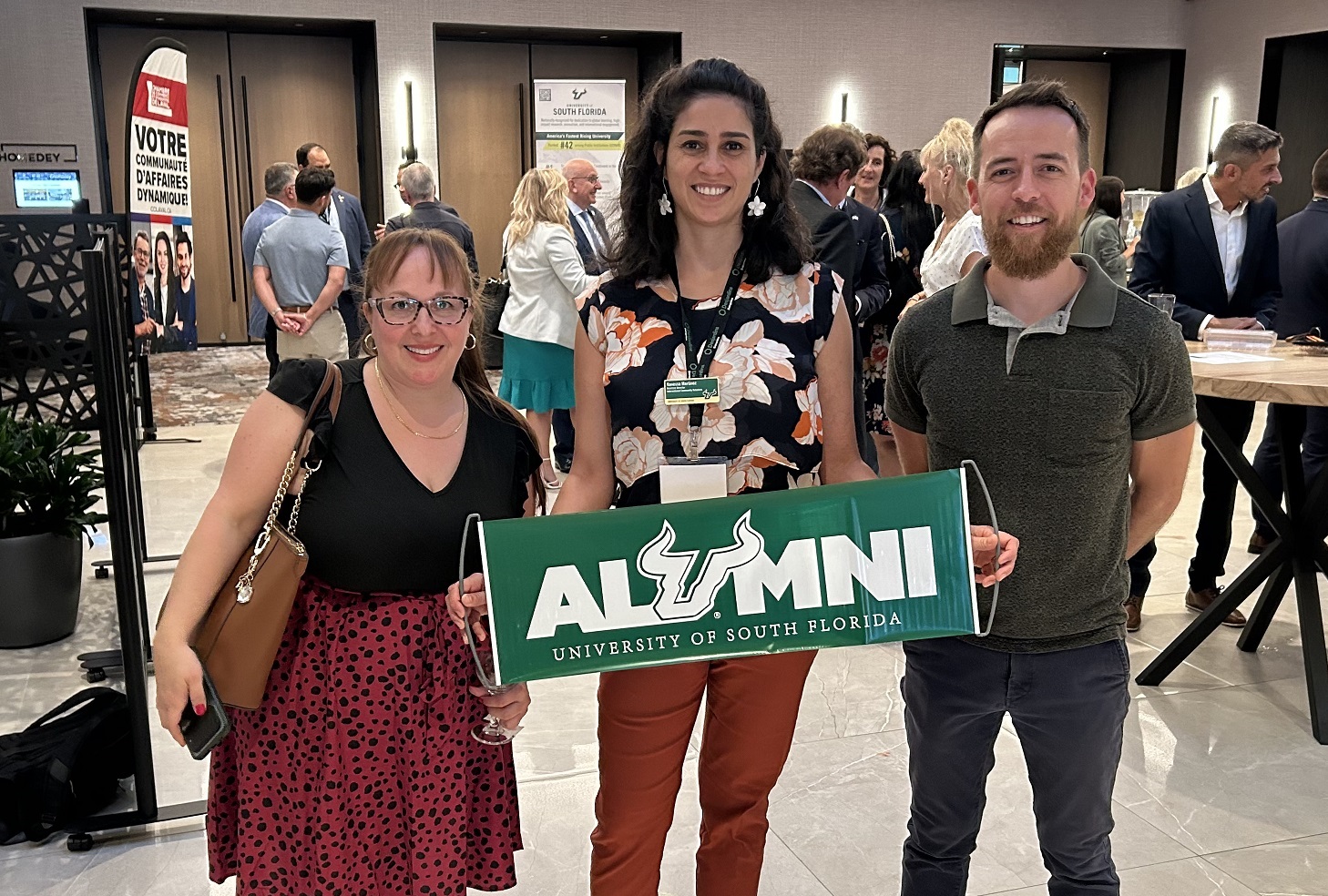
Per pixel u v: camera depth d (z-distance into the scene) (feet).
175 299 16.90
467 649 5.37
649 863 5.73
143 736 8.19
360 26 32.07
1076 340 5.11
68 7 29.12
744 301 5.28
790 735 5.62
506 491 5.50
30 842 8.07
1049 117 4.96
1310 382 8.93
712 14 33.71
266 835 5.31
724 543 4.83
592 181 19.51
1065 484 5.21
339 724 5.21
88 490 12.21
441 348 5.08
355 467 5.17
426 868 5.32
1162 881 7.49
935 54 36.01
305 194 17.28
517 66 34.81
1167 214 12.42
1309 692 9.93
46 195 29.60
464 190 35.12
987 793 8.74
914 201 14.42
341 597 5.27
